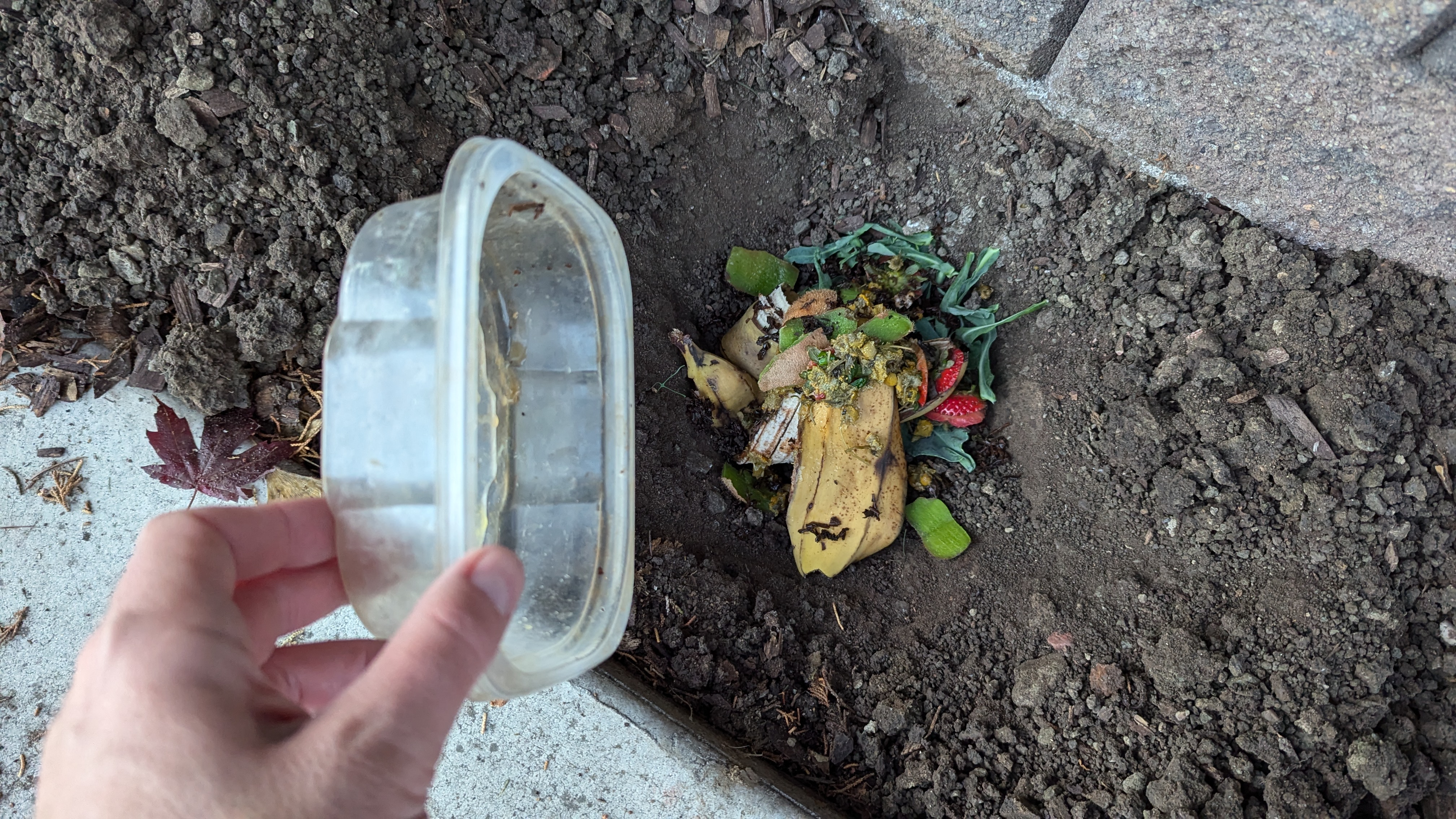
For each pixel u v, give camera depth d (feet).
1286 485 1.17
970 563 1.32
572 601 0.87
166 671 0.57
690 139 1.38
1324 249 1.20
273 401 1.22
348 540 0.71
